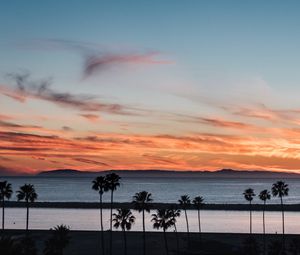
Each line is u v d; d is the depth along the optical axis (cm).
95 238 16025
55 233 9594
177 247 14025
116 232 17600
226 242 15775
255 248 13600
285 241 16188
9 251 6744
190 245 14862
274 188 16462
